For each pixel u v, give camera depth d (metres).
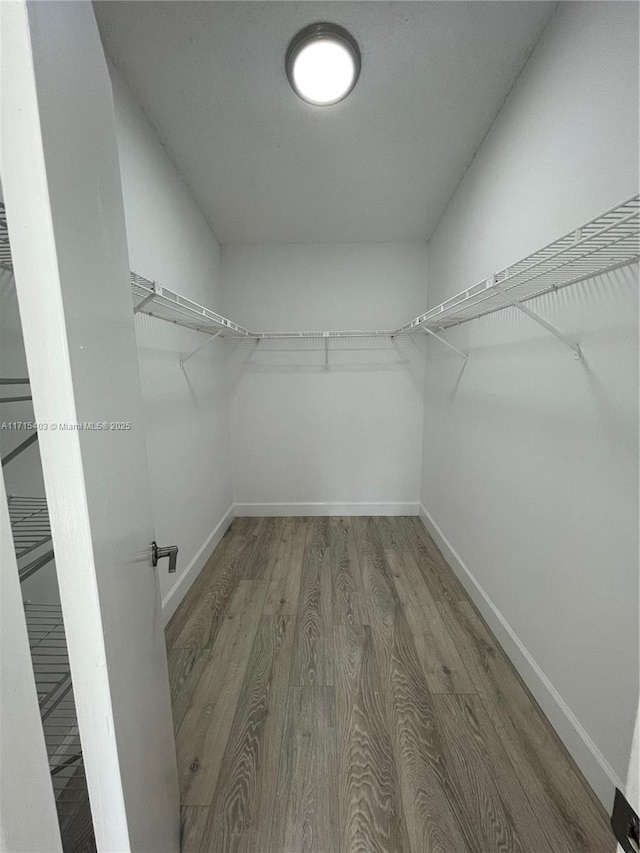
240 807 1.00
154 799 0.69
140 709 0.63
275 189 2.14
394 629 1.73
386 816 0.98
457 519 2.21
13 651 0.39
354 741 1.18
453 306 1.61
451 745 1.17
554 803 1.01
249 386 3.01
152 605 0.78
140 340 1.55
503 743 1.18
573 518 1.14
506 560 1.57
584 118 1.06
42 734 0.42
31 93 0.37
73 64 0.50
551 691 1.24
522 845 0.92
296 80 1.37
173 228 1.90
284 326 2.92
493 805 1.00
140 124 1.55
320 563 2.36
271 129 1.67
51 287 0.40
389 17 1.20
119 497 0.59
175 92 1.47
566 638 1.17
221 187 2.11
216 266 2.72
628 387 0.93
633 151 0.89
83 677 0.47
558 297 1.21
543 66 1.25
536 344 1.34
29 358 0.39
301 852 0.91
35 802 0.41
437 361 2.62
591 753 1.04
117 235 0.68
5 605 0.38
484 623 1.77
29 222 0.38
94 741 0.49
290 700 1.34
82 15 0.56
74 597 0.45
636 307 0.90
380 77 1.42
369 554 2.47
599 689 1.03
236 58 1.33
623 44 0.92
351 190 2.16
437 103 1.54
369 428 3.06
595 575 1.05
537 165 1.30
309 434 3.06
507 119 1.51
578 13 1.07
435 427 2.68
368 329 2.93
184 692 1.38
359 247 2.84
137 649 0.64
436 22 1.21
